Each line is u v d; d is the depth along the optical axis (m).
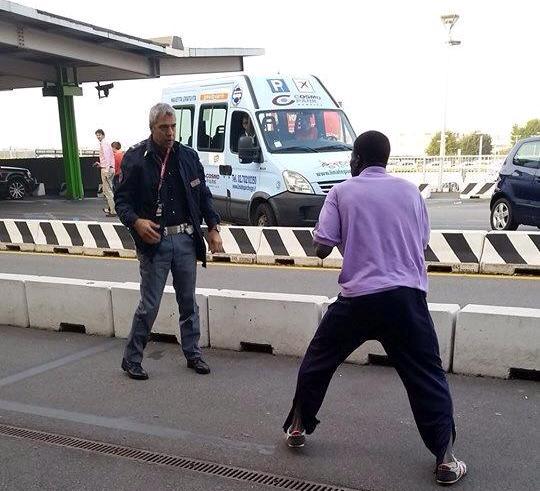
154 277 4.73
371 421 4.07
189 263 4.84
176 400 4.50
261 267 9.76
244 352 5.51
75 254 11.62
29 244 12.19
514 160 12.11
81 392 4.70
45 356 5.54
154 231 4.57
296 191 10.33
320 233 3.39
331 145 11.23
